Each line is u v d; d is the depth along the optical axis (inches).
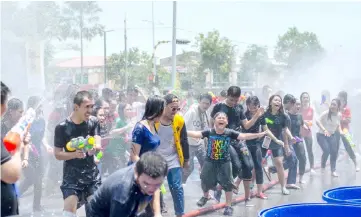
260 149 355.9
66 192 219.5
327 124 474.0
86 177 221.9
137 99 422.6
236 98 314.8
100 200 150.0
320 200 362.9
